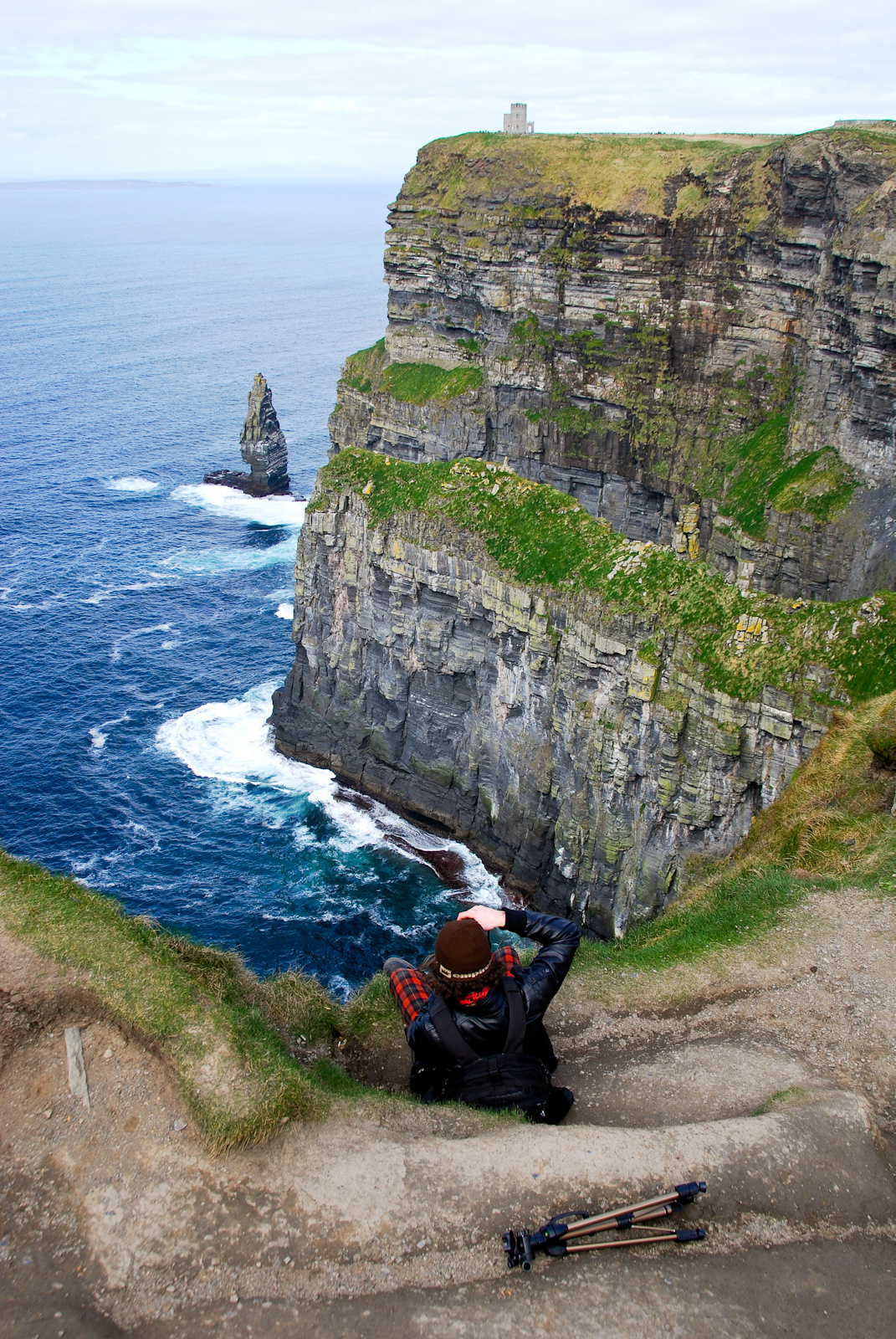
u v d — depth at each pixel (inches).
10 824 2598.4
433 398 3651.6
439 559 2389.3
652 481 3171.8
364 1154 396.8
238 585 4296.3
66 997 468.8
